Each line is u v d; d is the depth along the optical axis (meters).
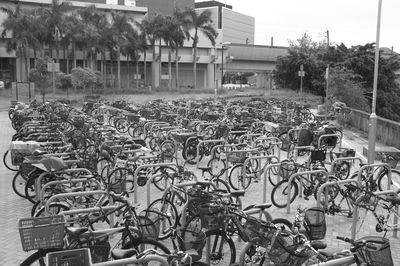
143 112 16.86
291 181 7.24
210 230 4.88
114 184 7.09
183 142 10.56
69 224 4.76
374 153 9.85
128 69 56.78
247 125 13.22
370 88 36.19
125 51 45.97
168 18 46.44
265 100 27.27
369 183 7.65
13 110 18.66
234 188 8.26
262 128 13.11
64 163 6.87
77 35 41.88
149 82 57.41
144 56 50.88
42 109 15.54
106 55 49.88
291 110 19.66
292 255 3.87
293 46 48.97
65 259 3.49
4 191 8.32
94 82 37.66
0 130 17.41
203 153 10.53
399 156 9.27
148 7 67.00
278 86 47.12
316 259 3.98
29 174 7.33
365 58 36.69
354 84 27.55
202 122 13.24
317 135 11.62
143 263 3.88
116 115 16.62
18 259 5.36
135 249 4.36
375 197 6.12
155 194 8.04
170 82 49.75
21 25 40.91
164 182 7.88
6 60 49.59
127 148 9.13
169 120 15.12
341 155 9.43
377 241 4.04
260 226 4.41
